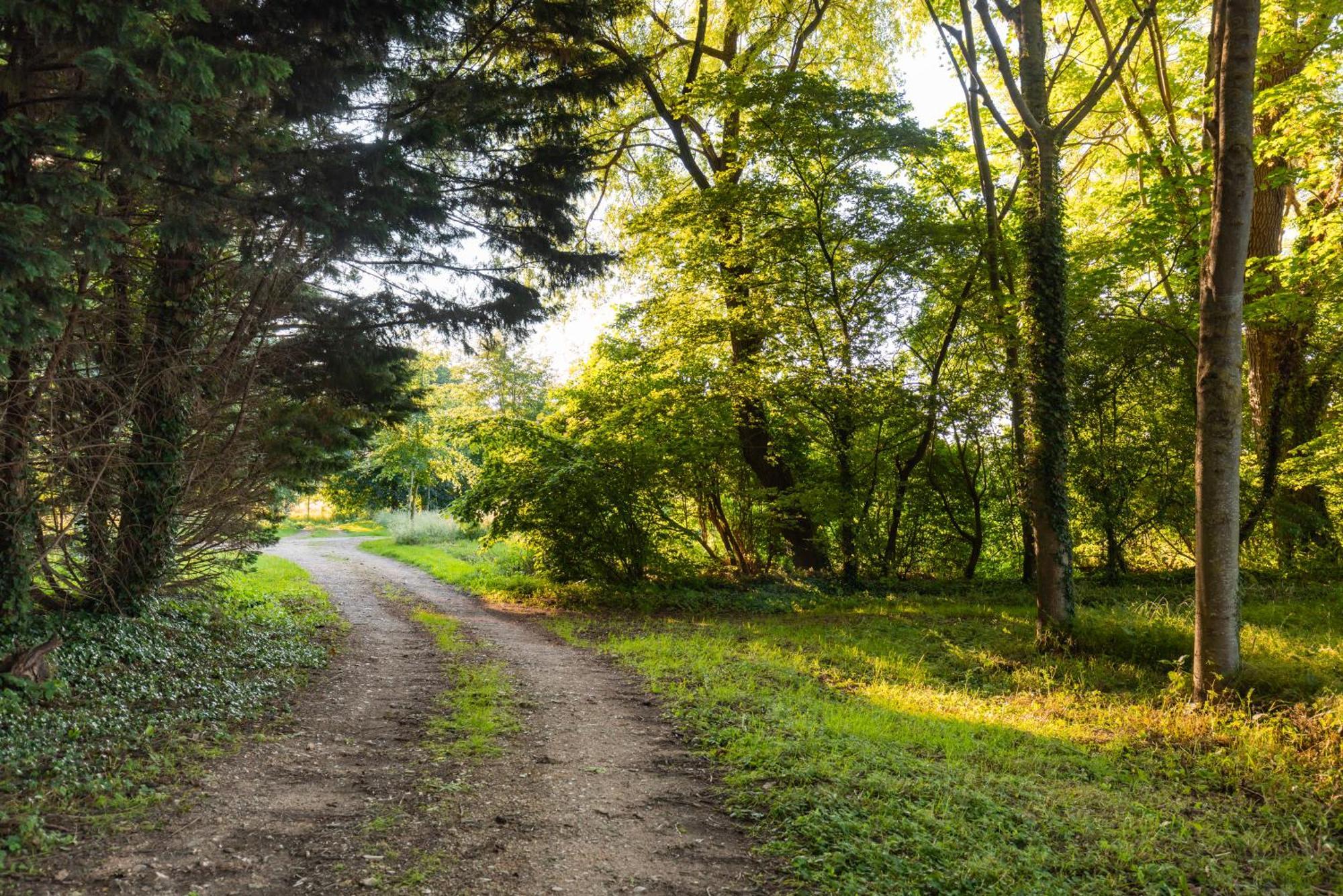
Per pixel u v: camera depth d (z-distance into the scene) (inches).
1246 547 653.3
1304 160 679.1
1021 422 514.6
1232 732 289.0
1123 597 577.3
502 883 169.6
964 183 679.7
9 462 308.7
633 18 738.8
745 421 759.7
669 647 457.7
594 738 280.8
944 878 171.2
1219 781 250.8
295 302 446.0
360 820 199.5
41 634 321.7
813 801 212.4
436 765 244.7
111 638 334.6
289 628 459.2
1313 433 623.5
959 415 642.2
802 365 685.3
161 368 380.8
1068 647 426.9
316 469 497.0
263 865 172.1
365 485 1761.8
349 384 494.3
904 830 195.0
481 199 475.5
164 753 235.0
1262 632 404.5
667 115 815.7
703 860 184.1
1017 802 220.8
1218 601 324.5
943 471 775.7
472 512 720.3
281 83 318.3
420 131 346.6
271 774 230.7
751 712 309.6
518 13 451.5
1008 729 301.6
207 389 410.9
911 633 507.2
